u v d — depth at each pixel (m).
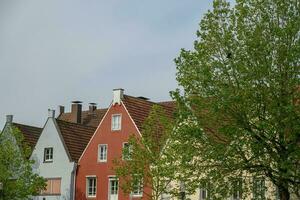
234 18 34.28
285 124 31.22
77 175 62.06
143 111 61.28
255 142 32.09
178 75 34.72
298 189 32.81
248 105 32.22
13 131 58.97
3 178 55.75
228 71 33.53
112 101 61.12
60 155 63.59
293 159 31.36
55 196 62.66
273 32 33.03
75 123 67.88
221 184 33.91
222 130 32.22
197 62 34.47
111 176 59.41
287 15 33.75
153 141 48.03
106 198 59.19
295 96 32.44
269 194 39.25
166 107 61.03
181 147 34.22
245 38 33.59
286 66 32.44
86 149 61.97
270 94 32.22
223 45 34.00
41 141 65.31
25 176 56.66
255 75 32.56
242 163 32.81
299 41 32.97
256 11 34.16
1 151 56.88
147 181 47.59
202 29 34.84
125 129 59.50
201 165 34.16
